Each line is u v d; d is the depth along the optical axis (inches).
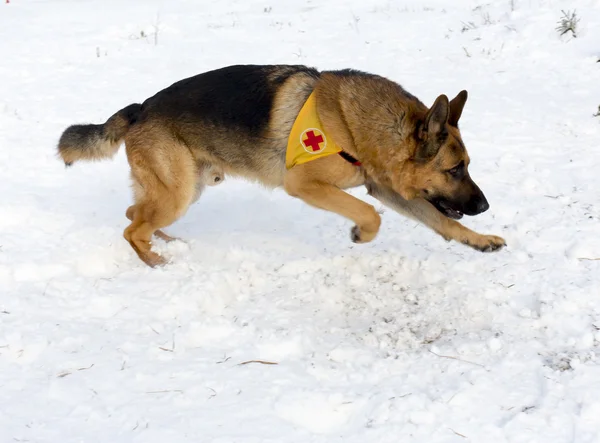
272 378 157.6
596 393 145.2
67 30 523.2
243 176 215.5
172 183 214.5
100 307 191.5
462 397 146.7
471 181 191.3
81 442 135.3
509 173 265.9
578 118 308.2
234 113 203.8
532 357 160.9
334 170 195.6
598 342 164.9
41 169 294.4
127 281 206.4
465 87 362.3
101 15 573.3
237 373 159.5
